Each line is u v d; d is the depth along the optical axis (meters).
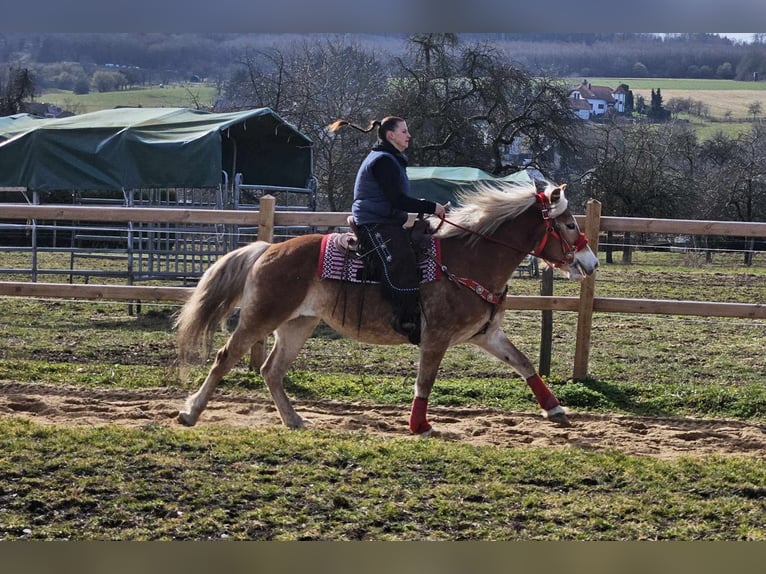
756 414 8.46
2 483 5.27
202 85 55.72
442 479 5.72
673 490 5.66
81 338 12.24
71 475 5.46
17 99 42.47
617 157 39.66
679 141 45.16
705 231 9.07
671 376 10.47
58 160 15.91
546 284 9.70
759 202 40.72
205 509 5.10
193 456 5.96
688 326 14.99
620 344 12.98
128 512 5.02
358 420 7.76
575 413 8.27
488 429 7.61
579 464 6.06
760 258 35.19
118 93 55.19
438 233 7.15
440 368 10.54
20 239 29.45
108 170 15.71
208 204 18.73
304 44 37.66
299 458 6.04
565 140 36.75
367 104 36.47
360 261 6.92
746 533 5.00
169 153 15.50
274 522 4.98
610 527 5.05
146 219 9.38
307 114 36.09
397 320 6.89
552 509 5.27
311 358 11.12
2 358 10.60
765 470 6.02
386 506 5.19
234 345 7.21
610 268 28.56
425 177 22.56
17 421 6.65
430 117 35.81
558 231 7.15
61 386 8.85
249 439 6.39
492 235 7.11
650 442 7.29
